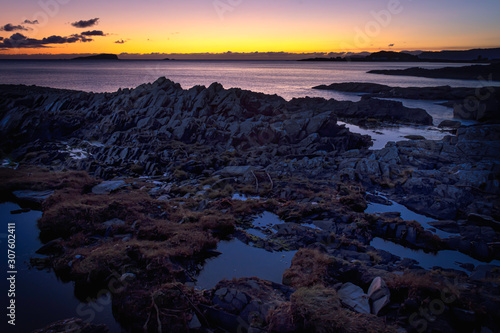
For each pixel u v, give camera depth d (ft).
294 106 122.52
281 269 29.30
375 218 38.55
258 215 40.81
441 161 62.28
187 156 64.03
